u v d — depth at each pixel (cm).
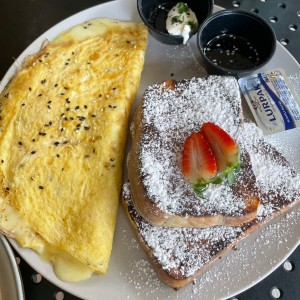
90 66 27
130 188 23
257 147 24
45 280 23
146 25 27
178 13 28
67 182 24
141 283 22
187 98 24
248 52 28
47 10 31
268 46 27
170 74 28
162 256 22
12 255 22
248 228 23
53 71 27
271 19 31
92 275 22
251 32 28
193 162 21
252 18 27
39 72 27
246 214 21
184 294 22
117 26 28
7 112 25
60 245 23
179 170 22
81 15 29
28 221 23
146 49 28
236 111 24
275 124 26
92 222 23
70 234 23
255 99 26
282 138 26
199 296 22
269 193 23
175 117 24
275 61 28
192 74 28
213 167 21
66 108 25
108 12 29
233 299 22
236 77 27
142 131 23
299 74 27
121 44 28
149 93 24
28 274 23
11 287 22
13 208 23
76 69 27
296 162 25
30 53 28
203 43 28
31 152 24
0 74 29
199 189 21
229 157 21
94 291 22
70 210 23
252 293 23
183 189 22
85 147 24
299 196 23
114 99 26
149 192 21
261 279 22
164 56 28
